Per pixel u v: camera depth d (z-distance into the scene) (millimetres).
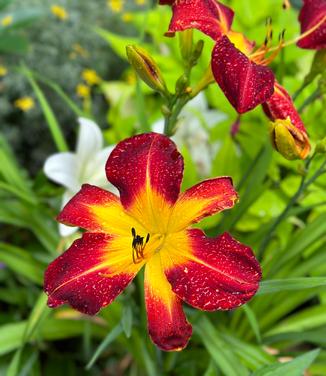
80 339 614
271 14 628
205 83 342
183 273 285
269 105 338
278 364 307
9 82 870
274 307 497
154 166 309
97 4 988
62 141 511
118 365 602
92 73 863
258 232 501
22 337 473
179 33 345
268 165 453
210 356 466
